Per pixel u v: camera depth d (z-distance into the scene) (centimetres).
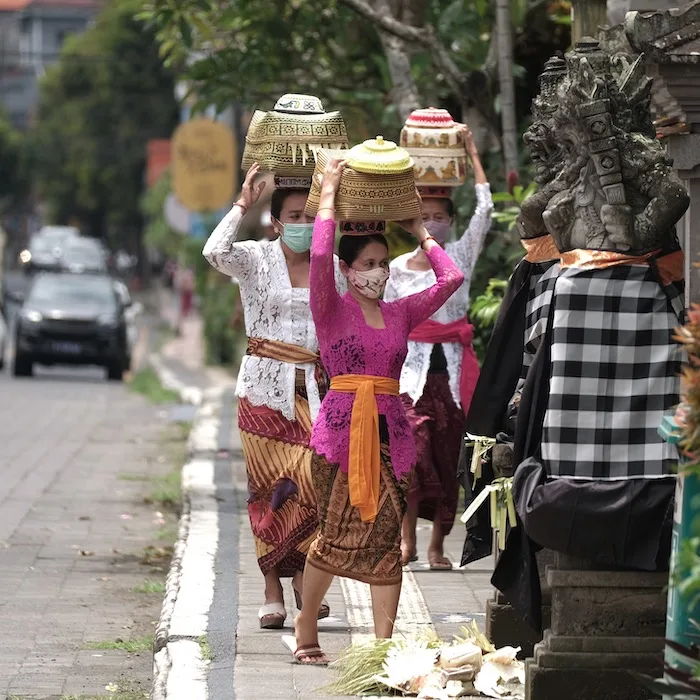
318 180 1446
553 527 1213
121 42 15600
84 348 7075
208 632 1577
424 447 1942
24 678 1594
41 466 3412
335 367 1408
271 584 1630
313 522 1606
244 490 2712
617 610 1232
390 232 2627
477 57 2911
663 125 1350
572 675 1226
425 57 2819
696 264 1160
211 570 1925
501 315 1389
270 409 1622
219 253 1598
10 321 9862
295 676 1404
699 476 1066
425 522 2431
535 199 1316
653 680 1077
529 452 1266
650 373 1224
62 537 2477
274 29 2972
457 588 1852
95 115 15888
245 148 1644
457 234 2473
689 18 1244
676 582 1080
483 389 1402
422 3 2775
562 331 1229
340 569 1411
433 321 1941
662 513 1208
